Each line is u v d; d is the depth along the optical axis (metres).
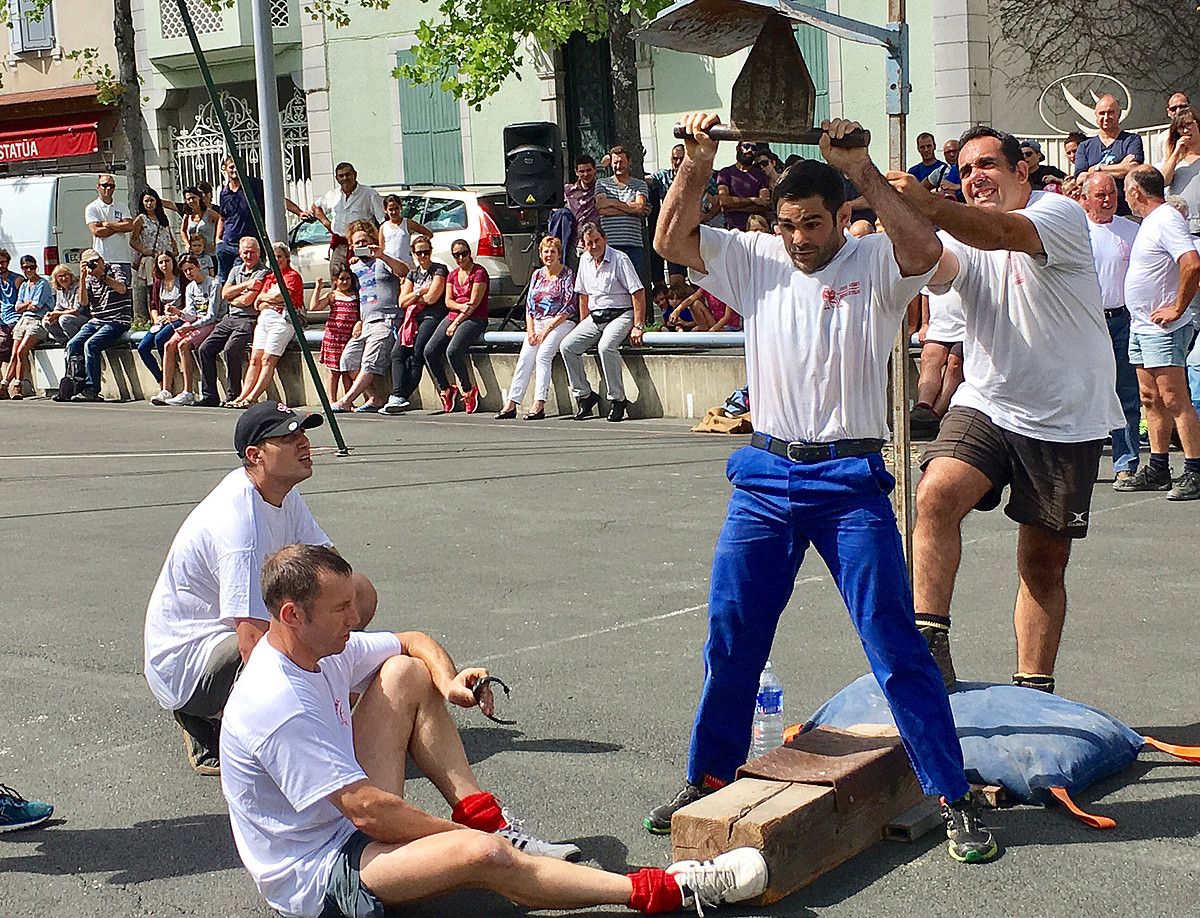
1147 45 19.31
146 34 26.69
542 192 16.78
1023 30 18.89
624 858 4.28
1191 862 4.04
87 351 18.03
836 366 4.11
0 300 19.22
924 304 11.39
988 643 6.20
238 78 26.36
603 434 13.00
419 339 14.97
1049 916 3.77
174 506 10.37
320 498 10.35
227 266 18.28
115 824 4.73
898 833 4.25
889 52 4.93
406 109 23.92
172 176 27.36
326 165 24.97
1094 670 5.76
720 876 3.77
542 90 22.41
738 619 4.29
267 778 3.77
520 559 8.20
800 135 4.32
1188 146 11.61
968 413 4.90
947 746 4.11
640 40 4.48
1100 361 4.86
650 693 5.77
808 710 5.44
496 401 14.98
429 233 15.73
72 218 23.53
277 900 3.80
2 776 5.20
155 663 5.04
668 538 8.58
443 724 4.24
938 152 18.92
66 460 12.91
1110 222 9.23
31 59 28.53
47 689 6.18
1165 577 7.14
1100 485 9.59
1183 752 4.77
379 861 3.69
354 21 24.28
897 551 4.14
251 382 16.47
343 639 3.81
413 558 8.36
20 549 9.09
